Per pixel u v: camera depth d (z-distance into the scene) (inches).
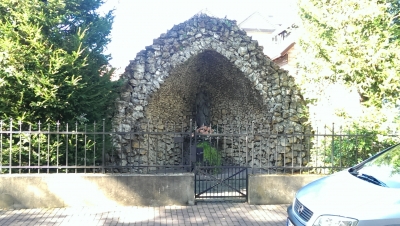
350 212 151.9
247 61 441.1
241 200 290.0
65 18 303.1
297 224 171.3
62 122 306.7
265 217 251.9
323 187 182.7
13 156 288.2
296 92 452.1
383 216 146.1
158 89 424.8
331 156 309.9
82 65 292.8
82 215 250.4
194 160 285.1
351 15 345.1
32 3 283.1
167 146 526.9
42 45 284.2
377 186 170.1
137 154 412.5
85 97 304.3
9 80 281.9
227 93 548.7
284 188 284.8
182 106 551.5
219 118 581.9
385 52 323.0
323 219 157.2
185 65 460.4
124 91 405.4
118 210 262.8
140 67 413.7
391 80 331.3
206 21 436.1
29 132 263.7
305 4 386.9
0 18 287.7
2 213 251.3
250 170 484.4
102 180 269.4
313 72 394.9
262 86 446.6
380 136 305.0
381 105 346.9
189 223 237.3
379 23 342.3
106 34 335.0
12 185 260.7
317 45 376.8
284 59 692.1
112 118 390.3
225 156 566.3
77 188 267.3
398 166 188.7
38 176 263.4
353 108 375.6
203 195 304.5
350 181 183.9
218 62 485.4
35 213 252.5
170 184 276.1
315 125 420.8
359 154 326.3
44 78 280.5
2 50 272.5
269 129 468.8
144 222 238.4
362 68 339.0
